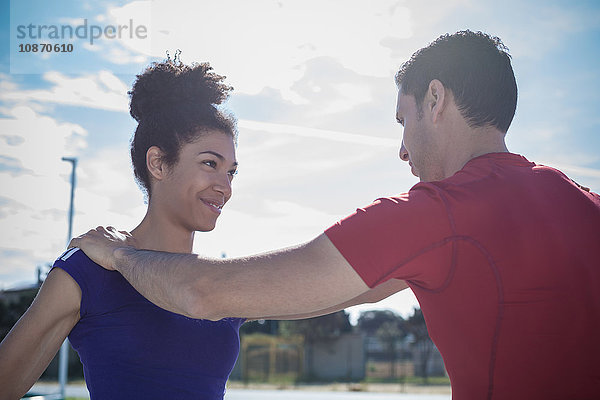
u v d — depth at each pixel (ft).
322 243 3.78
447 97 4.38
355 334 126.00
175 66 5.35
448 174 4.50
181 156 5.20
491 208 3.79
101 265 4.72
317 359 124.47
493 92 4.32
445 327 3.89
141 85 5.35
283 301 3.77
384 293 5.87
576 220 3.95
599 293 3.80
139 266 4.32
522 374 3.71
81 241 4.86
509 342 3.69
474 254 3.70
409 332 126.31
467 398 3.90
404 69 4.70
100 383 4.75
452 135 4.40
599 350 3.74
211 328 5.11
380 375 124.67
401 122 4.93
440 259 3.72
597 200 4.29
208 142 5.22
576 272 3.75
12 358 4.53
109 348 4.74
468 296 3.73
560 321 3.67
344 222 3.80
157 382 4.79
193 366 4.94
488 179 4.00
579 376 3.70
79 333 4.82
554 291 3.68
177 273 4.01
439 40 4.54
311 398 78.48
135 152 5.45
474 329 3.75
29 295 102.06
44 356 4.71
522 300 3.67
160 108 5.28
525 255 3.69
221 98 5.40
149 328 4.80
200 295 3.83
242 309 3.84
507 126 4.49
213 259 4.03
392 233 3.69
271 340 117.91
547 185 4.09
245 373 115.24
